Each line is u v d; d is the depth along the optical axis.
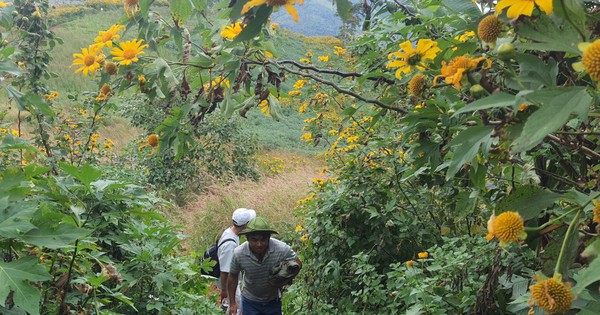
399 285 4.11
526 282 2.74
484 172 1.90
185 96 2.61
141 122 13.12
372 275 4.91
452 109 1.90
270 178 13.30
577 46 1.17
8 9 2.96
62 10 39.91
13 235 2.02
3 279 2.03
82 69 2.65
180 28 2.58
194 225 10.92
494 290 2.67
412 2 3.23
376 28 3.31
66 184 3.18
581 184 2.12
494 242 3.44
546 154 2.35
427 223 5.39
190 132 2.60
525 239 1.38
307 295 5.98
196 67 2.54
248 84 2.56
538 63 1.37
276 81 2.55
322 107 6.01
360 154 5.78
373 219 5.60
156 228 3.95
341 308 5.38
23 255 2.69
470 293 3.51
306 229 6.47
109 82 2.66
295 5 1.41
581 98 1.01
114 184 3.24
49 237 2.14
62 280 2.89
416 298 3.74
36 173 2.60
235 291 5.45
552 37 1.20
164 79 2.50
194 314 4.21
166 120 2.57
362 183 5.64
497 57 1.56
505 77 1.52
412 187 5.55
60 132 8.00
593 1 1.52
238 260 5.25
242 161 14.58
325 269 5.50
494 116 1.72
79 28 34.81
